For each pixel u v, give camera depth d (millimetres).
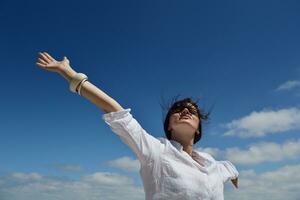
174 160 1156
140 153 1136
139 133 1136
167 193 1112
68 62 1186
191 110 1330
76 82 1145
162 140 1224
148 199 1143
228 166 1357
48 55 1178
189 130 1296
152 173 1138
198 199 1125
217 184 1216
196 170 1164
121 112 1116
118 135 1144
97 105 1162
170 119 1343
